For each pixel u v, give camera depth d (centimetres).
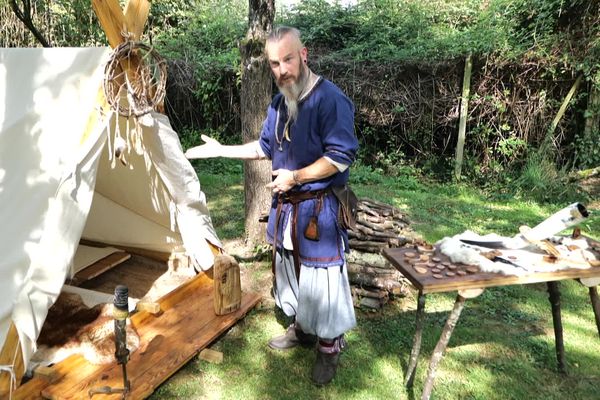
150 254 384
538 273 212
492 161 672
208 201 568
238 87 766
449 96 674
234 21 906
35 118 249
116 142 258
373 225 345
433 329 304
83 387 230
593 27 589
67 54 255
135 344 261
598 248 237
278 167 245
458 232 477
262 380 255
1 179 244
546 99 638
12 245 234
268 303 333
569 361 272
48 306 230
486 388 250
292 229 236
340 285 240
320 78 224
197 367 264
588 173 619
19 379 223
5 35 746
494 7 662
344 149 218
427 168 707
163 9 934
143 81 262
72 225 233
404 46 726
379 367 267
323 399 241
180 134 802
